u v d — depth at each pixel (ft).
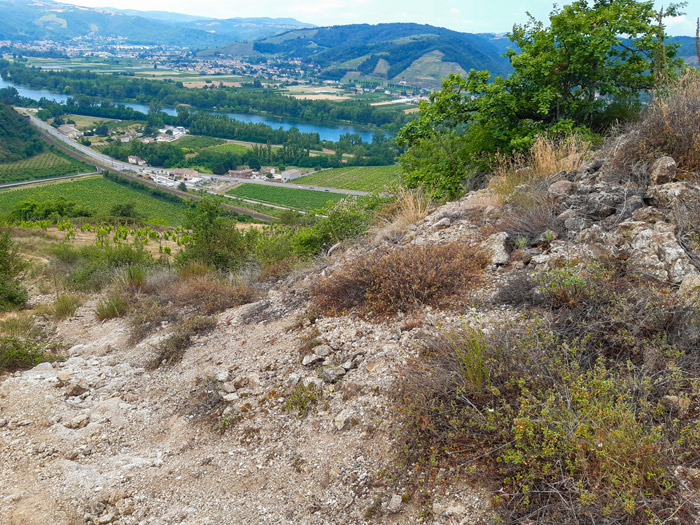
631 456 6.52
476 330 10.62
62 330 24.88
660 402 7.62
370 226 29.86
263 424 11.92
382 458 9.34
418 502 8.08
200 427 12.82
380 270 15.47
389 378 11.19
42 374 17.74
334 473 9.52
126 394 15.79
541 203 17.38
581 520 6.42
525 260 14.52
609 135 24.99
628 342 8.68
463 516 7.48
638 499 6.22
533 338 9.45
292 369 13.76
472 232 18.44
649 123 17.52
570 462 6.85
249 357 15.72
